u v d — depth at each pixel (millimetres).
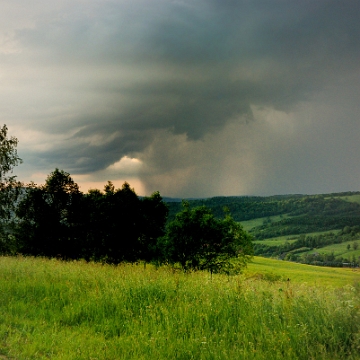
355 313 7164
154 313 8781
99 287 11508
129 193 38781
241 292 9469
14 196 38625
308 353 6398
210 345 6953
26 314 9383
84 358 6656
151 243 38344
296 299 8422
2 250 37906
